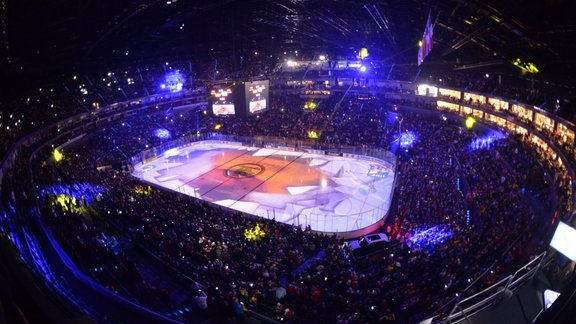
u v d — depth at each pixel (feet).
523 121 135.64
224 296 63.87
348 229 117.19
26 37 140.67
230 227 104.32
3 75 148.77
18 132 143.54
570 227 32.01
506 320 32.37
